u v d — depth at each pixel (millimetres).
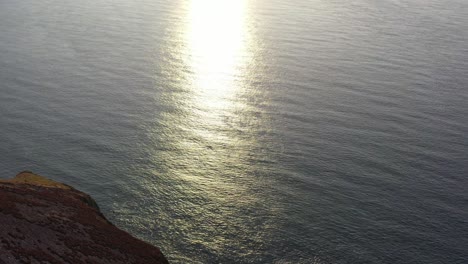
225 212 48438
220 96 72438
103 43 91000
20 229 31125
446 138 63094
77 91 71812
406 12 122750
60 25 99625
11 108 66000
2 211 31906
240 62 85562
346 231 46594
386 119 67188
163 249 43656
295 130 63594
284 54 90000
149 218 47250
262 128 63906
